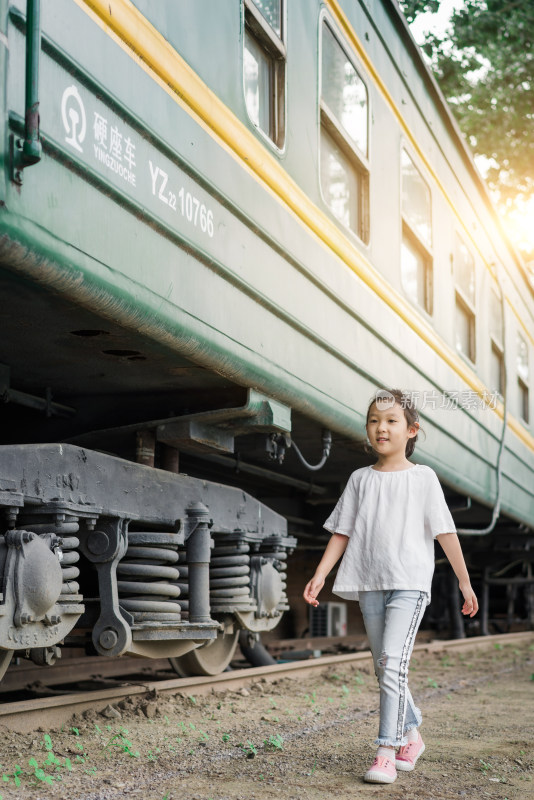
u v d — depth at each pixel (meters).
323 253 5.26
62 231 2.98
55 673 5.97
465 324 8.88
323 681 6.48
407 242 7.08
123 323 3.46
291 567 12.41
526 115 18.53
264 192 4.55
